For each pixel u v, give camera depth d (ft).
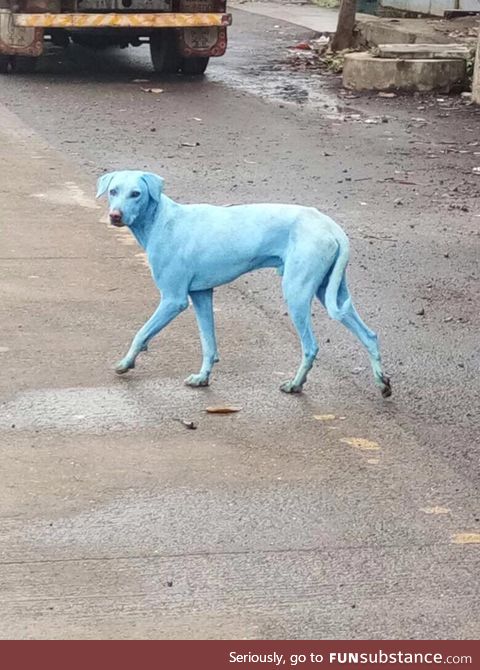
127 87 42.14
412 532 15.88
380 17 57.57
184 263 18.40
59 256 23.63
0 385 18.76
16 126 34.19
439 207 27.76
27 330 20.45
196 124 35.63
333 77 45.96
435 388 19.17
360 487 16.67
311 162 31.07
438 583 15.08
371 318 21.58
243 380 19.17
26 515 15.94
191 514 16.06
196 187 28.25
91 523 15.84
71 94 40.22
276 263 18.57
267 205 18.56
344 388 19.07
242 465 17.04
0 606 14.57
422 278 23.47
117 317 21.06
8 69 44.70
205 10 43.70
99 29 45.55
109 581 14.97
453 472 17.04
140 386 18.89
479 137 35.04
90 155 30.76
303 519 16.03
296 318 18.48
